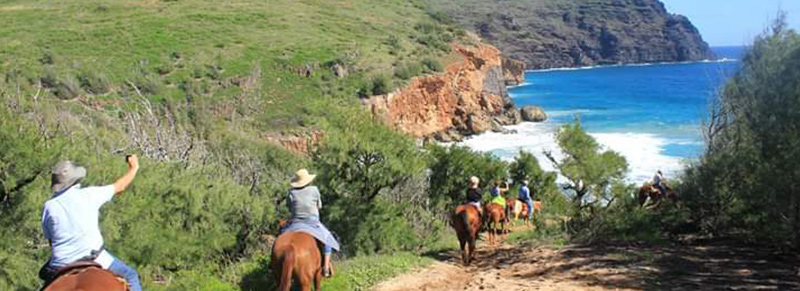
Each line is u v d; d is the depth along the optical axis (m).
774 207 13.30
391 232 15.82
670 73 168.12
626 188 18.73
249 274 10.22
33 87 37.78
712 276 11.27
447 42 91.62
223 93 51.78
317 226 8.76
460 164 21.39
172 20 77.38
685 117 75.25
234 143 21.78
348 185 16.30
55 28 69.25
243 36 72.62
